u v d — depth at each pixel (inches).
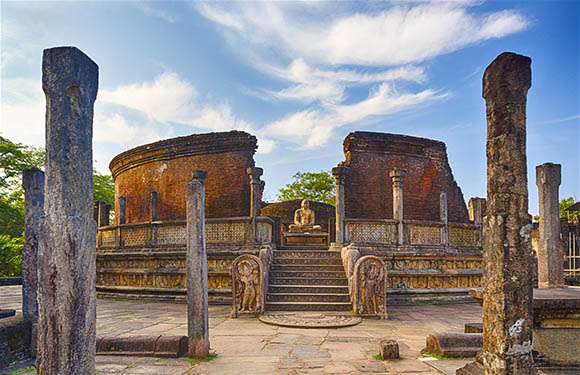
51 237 138.1
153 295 575.2
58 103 143.8
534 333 203.5
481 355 194.7
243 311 417.7
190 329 260.8
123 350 263.6
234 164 762.8
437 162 832.3
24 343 251.0
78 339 137.8
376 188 781.3
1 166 1166.3
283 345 295.6
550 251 333.7
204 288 265.4
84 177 145.5
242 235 567.2
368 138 788.0
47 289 136.4
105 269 622.2
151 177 830.5
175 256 570.9
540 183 346.3
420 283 559.2
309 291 465.1
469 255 583.5
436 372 229.8
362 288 415.5
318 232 743.1
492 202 164.1
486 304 164.2
